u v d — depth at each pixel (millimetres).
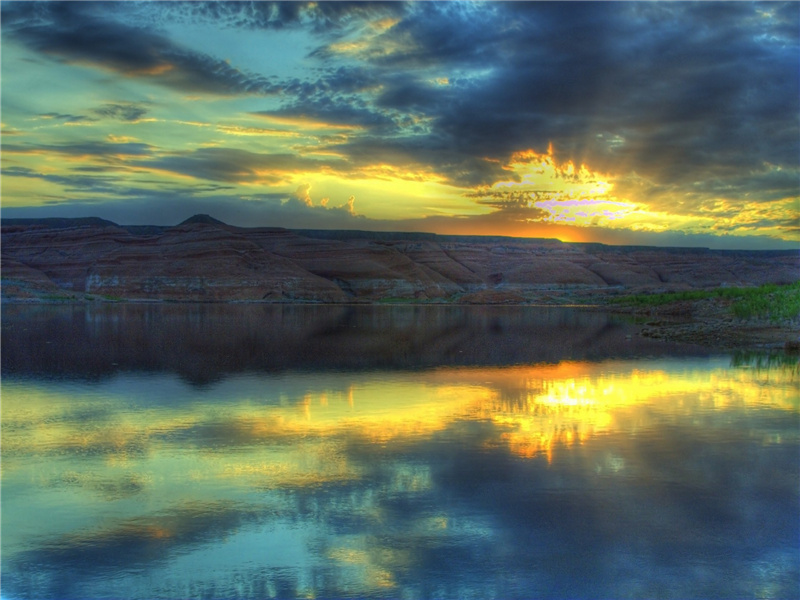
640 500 11258
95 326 50281
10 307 82500
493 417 17594
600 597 8234
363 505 11031
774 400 20156
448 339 42281
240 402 19609
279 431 16000
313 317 69188
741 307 50750
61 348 34219
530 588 8422
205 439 15242
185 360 29547
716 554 9359
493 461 13438
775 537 9891
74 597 8203
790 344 35438
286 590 8375
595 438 15383
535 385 22891
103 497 11438
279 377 24531
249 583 8547
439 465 13188
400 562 9094
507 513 10672
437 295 145750
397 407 18891
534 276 167625
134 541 9727
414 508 10898
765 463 13383
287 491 11703
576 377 24859
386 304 123562
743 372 26125
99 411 18312
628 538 9797
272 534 9938
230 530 10094
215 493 11625
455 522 10336
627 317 73688
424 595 8258
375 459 13594
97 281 121500
